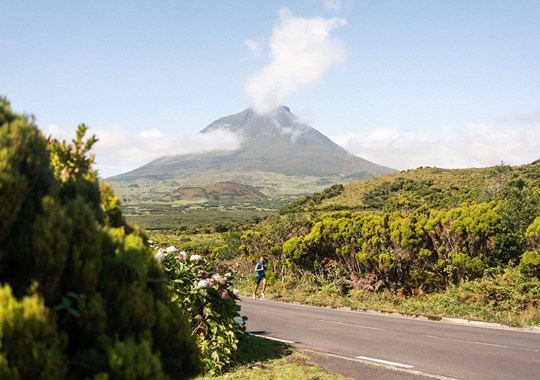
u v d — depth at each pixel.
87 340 3.18
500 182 47.00
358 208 92.69
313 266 25.70
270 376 8.17
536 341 11.86
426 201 77.69
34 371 2.70
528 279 16.08
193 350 3.82
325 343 11.66
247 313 18.20
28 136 3.29
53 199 3.18
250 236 33.47
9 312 2.69
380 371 8.74
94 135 4.24
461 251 18.45
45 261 3.01
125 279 3.57
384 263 20.42
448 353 10.44
